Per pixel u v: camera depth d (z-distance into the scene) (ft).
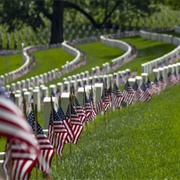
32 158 116.47
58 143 163.73
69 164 165.78
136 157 165.89
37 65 637.71
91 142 193.57
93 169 158.51
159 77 329.72
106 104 235.40
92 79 344.49
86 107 212.43
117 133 201.87
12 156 116.16
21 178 116.47
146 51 645.10
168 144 178.40
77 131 176.76
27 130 94.12
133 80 298.15
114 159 165.37
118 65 514.68
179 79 348.79
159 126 202.80
